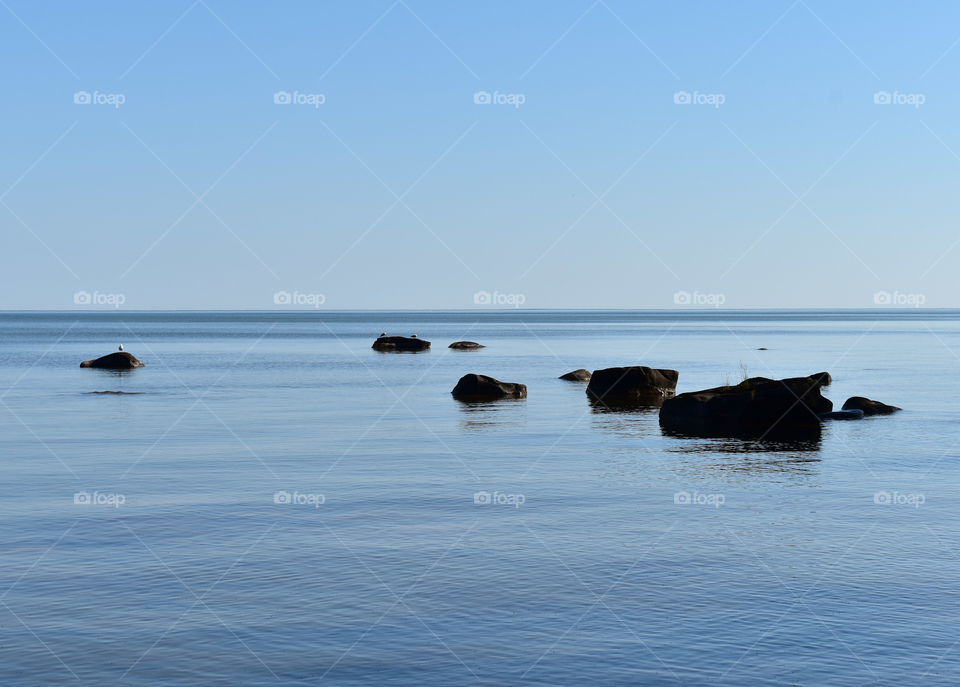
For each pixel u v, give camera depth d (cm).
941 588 1349
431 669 1060
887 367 7294
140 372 7019
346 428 3400
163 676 1040
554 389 5450
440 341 14375
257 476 2320
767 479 2280
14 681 1026
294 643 1141
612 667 1064
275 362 8600
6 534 1684
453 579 1405
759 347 11581
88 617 1234
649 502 1989
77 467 2453
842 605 1274
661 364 7819
